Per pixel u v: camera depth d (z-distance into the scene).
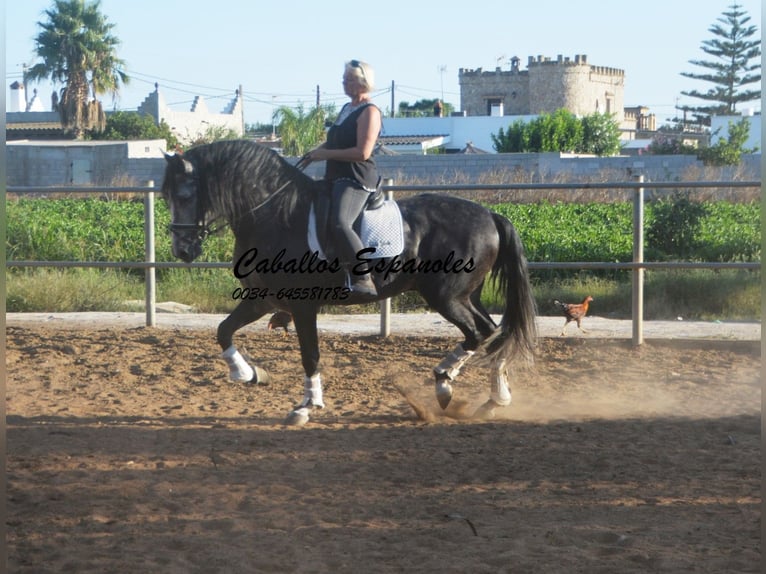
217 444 7.04
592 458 6.70
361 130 7.45
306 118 54.81
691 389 9.30
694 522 5.25
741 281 15.27
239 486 5.91
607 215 26.38
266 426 7.73
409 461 6.61
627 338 11.70
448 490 5.90
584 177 35.03
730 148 56.91
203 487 5.89
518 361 8.28
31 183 44.16
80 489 5.80
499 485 6.02
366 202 7.65
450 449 6.97
